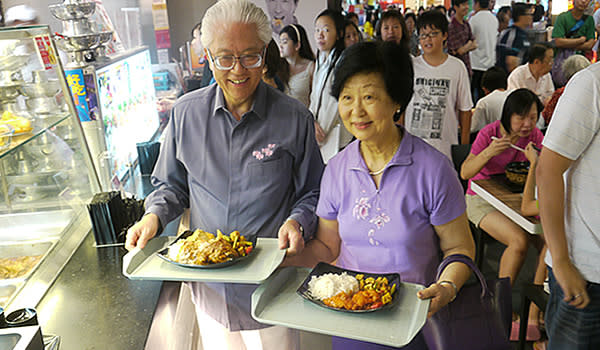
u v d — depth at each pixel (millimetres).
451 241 1330
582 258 1441
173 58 4371
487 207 2695
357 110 1229
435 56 3348
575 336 1489
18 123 1510
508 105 2623
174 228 1756
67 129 1773
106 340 1172
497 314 1290
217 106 1432
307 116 1517
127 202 1830
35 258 1463
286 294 1268
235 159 1470
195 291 1508
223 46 1276
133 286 1415
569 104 1373
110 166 1986
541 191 1460
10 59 1618
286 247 1361
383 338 1066
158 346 1211
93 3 2090
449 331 1269
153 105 3352
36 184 1551
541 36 4742
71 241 1646
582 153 1405
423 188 1278
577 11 4641
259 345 1570
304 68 3830
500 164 2738
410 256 1323
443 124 3387
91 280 1454
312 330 1107
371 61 1190
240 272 1262
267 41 1342
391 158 1311
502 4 4660
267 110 1467
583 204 1418
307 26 4738
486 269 3092
